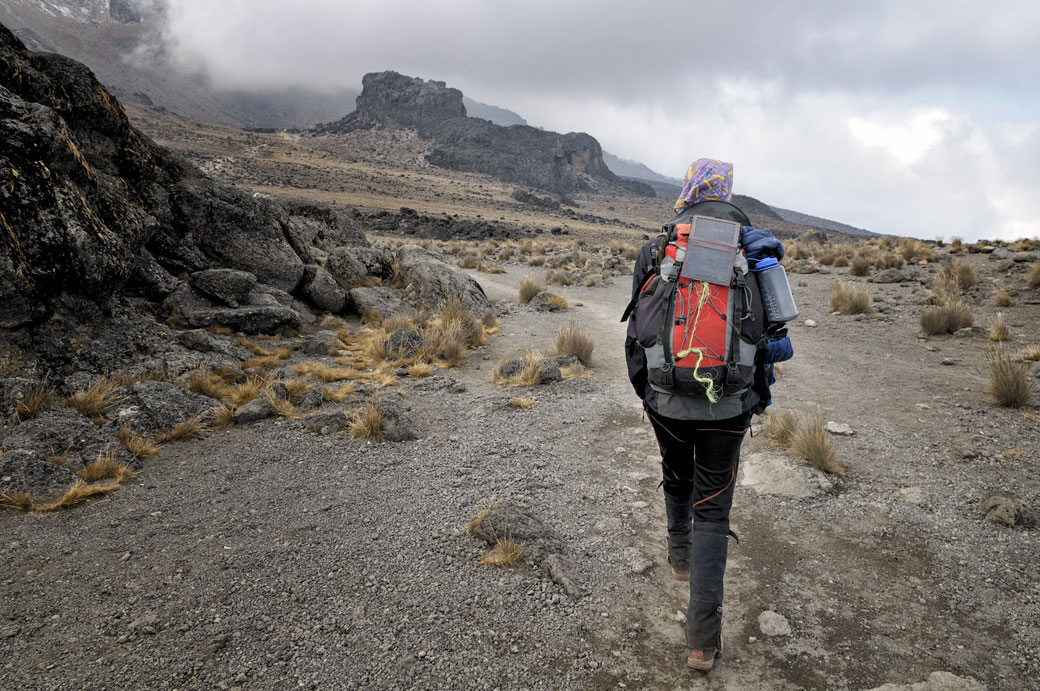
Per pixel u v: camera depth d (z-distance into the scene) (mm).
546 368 7680
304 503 4387
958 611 3053
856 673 2672
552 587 3309
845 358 8531
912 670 2678
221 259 10812
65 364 6551
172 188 10367
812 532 3873
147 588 3318
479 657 2789
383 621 3035
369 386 7465
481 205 189625
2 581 3359
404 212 90188
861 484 4484
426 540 3826
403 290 13359
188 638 2918
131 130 9945
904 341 9328
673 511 3176
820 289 14289
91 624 3010
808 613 3088
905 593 3217
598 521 4078
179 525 4055
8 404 5434
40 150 6742
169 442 5504
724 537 2652
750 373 2475
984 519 3916
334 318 11438
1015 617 2977
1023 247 16031
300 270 11672
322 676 2670
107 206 8383
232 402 6535
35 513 4145
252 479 4801
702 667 2623
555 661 2770
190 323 9039
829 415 6043
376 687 2604
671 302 2514
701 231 2588
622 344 10453
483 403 6848
